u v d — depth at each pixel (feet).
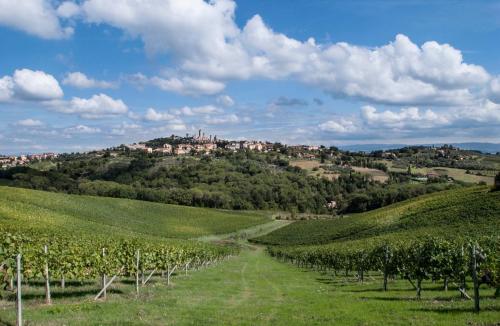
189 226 411.34
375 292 88.28
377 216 298.56
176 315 56.18
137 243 101.91
